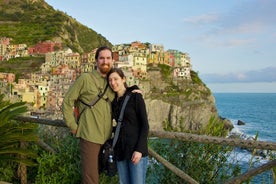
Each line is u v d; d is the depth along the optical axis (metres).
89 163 4.09
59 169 5.00
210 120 4.87
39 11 185.50
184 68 111.44
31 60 121.44
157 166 4.79
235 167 4.34
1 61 121.56
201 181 4.51
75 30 186.00
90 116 4.09
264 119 126.19
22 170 5.61
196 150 4.57
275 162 3.76
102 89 4.13
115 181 5.03
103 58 4.13
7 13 176.12
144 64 105.06
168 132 4.26
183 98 93.88
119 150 3.96
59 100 89.12
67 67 105.62
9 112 4.86
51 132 5.75
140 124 3.90
